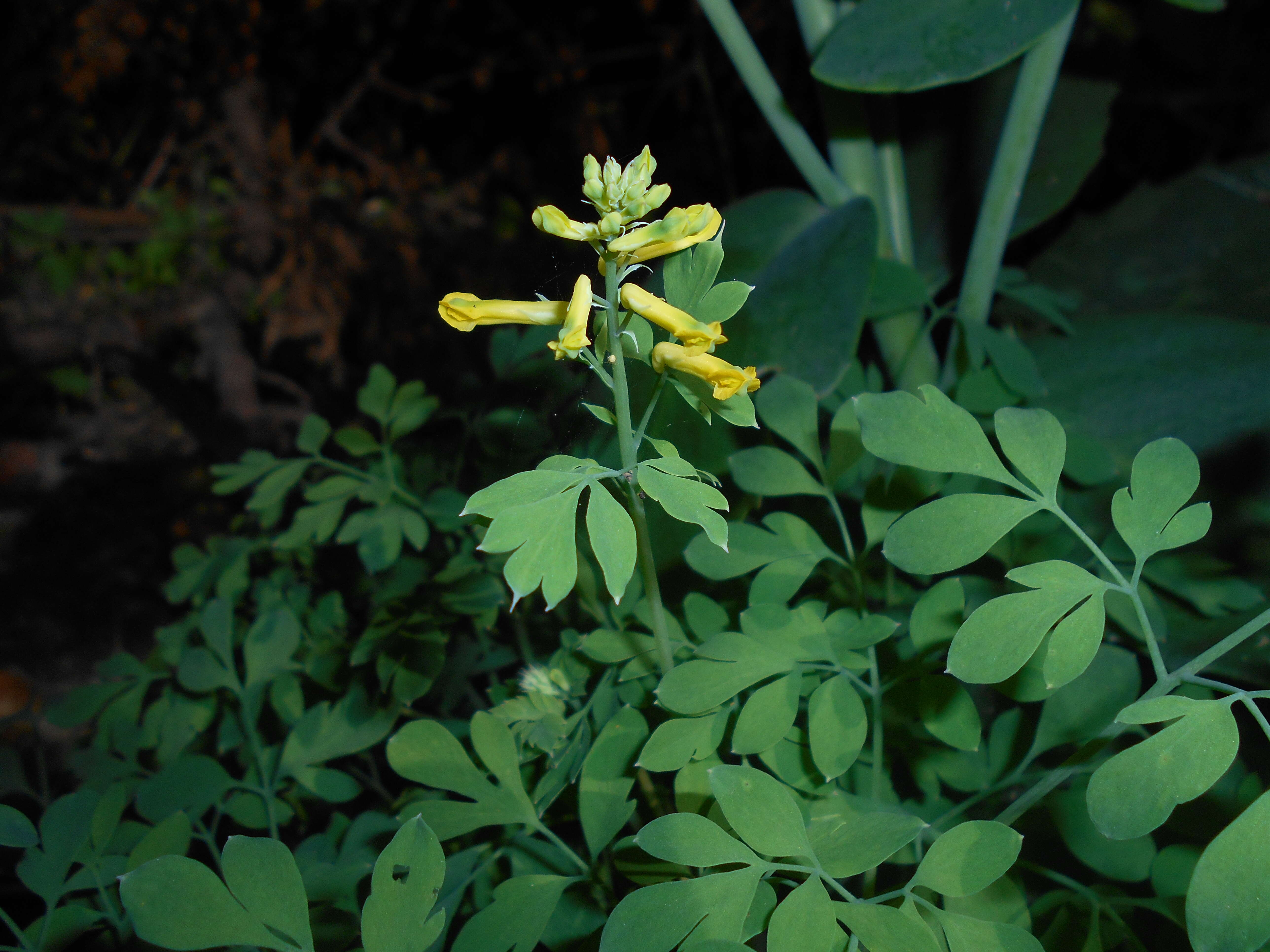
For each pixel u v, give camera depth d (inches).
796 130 11.0
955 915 5.2
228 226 27.4
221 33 26.9
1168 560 8.6
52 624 18.2
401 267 27.3
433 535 10.7
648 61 29.5
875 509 7.4
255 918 5.1
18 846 5.6
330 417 23.8
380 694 8.1
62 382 25.8
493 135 31.4
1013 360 9.3
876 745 6.7
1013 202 10.0
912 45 8.6
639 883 6.3
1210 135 22.8
